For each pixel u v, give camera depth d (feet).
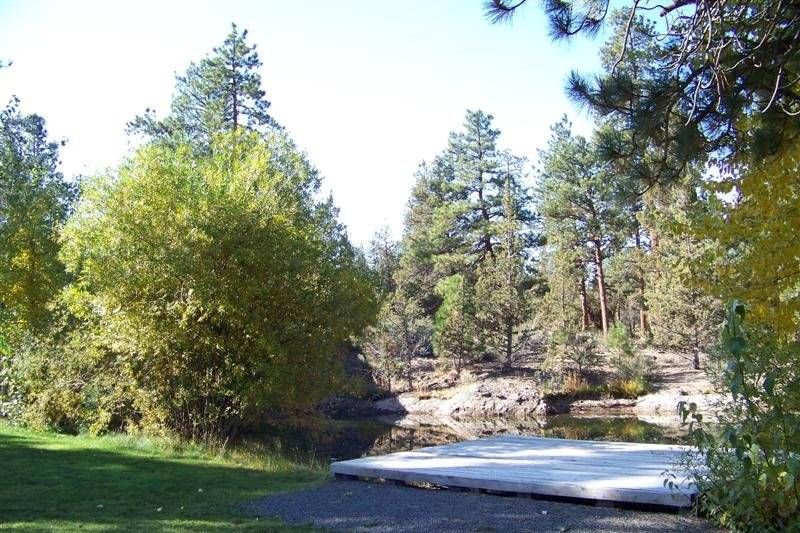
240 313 39.06
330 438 56.75
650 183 21.31
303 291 42.32
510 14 19.66
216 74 95.71
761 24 19.34
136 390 41.42
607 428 63.36
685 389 81.87
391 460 28.84
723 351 16.05
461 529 18.22
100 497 23.47
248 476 28.91
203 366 40.88
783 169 19.27
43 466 30.12
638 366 88.22
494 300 96.37
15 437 40.50
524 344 97.71
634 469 24.58
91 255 40.91
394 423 75.15
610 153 20.94
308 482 26.89
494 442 34.19
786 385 14.70
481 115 134.21
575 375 88.84
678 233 21.84
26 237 62.69
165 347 39.40
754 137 19.27
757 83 19.62
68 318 49.21
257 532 18.11
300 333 41.96
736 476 16.26
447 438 59.88
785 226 18.94
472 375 95.76
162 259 38.50
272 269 40.55
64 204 74.28
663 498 19.51
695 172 21.70
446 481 24.43
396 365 95.30
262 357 40.16
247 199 40.88
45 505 21.97
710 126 20.52
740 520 16.33
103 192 41.04
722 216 20.57
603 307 112.88
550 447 31.73
